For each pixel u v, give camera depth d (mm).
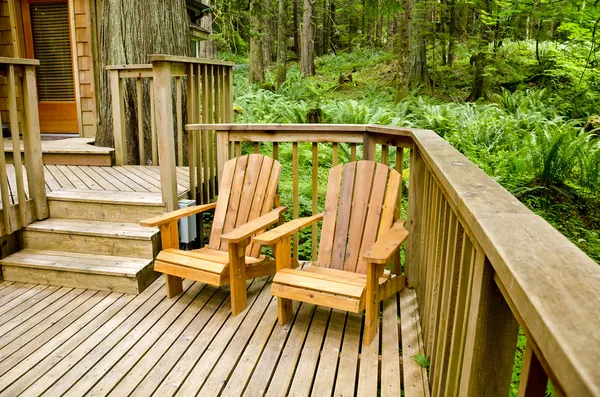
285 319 2770
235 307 2865
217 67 4668
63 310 3004
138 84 5074
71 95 7258
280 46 15344
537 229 919
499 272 788
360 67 17016
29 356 2477
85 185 4262
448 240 1758
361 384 2188
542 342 583
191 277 2887
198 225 4234
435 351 2049
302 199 5039
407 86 11016
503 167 5758
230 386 2201
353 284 2480
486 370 1128
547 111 9039
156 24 5359
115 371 2334
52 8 7051
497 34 11633
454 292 1627
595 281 675
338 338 2609
